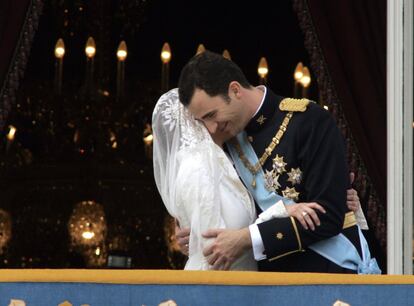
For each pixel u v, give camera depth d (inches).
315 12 553.6
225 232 296.5
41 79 901.2
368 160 544.4
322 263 304.3
